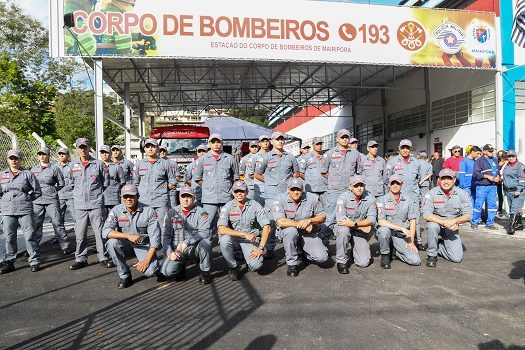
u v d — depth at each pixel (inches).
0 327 142.9
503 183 317.7
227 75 691.4
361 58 447.5
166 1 408.2
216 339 130.0
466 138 570.6
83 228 226.4
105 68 605.0
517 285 181.8
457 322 140.6
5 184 218.1
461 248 223.8
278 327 138.4
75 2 395.5
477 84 546.3
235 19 419.5
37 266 222.1
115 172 261.3
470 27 470.9
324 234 260.2
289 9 430.3
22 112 785.6
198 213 196.5
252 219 203.5
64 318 150.5
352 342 126.0
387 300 163.9
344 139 266.2
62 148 294.2
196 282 194.1
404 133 762.2
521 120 494.3
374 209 210.8
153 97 821.2
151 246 185.8
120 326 141.9
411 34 457.1
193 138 474.3
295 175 263.1
